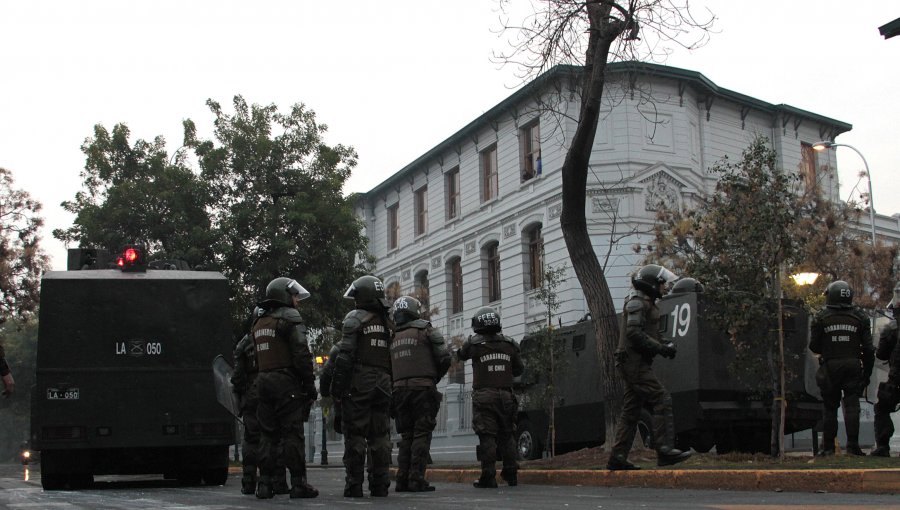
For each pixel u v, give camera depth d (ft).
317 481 45.47
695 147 104.53
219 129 84.38
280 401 26.63
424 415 31.32
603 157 98.17
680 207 98.17
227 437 39.75
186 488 37.93
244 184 82.89
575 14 47.60
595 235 97.14
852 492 26.04
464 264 122.21
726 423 47.67
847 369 37.88
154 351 39.55
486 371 34.30
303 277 82.33
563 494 27.71
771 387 41.60
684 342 48.21
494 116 113.29
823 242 71.72
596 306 47.85
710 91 104.88
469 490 31.63
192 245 78.89
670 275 33.96
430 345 31.83
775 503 21.68
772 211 40.27
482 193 118.73
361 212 149.89
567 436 58.80
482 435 34.09
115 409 38.75
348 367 27.27
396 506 21.90
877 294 74.23
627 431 34.01
